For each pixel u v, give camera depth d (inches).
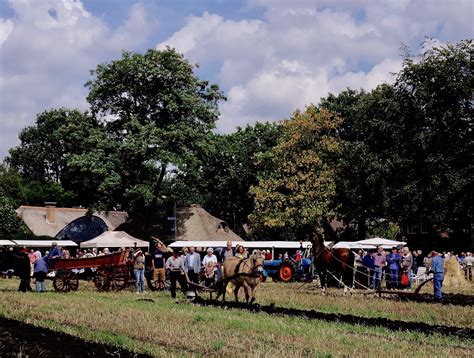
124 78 2423.7
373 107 2253.9
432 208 2080.5
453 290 1343.5
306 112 2635.3
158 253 1289.4
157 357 479.5
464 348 543.2
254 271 896.3
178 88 2464.3
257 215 2608.3
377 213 2289.6
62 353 503.5
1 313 800.9
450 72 2069.4
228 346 529.0
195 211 2576.3
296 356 474.0
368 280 1209.4
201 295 1109.7
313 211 2432.3
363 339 573.0
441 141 2094.0
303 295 1069.8
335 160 2581.2
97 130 2380.7
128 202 2635.3
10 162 4276.6
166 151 2310.5
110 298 1050.7
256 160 2997.0
